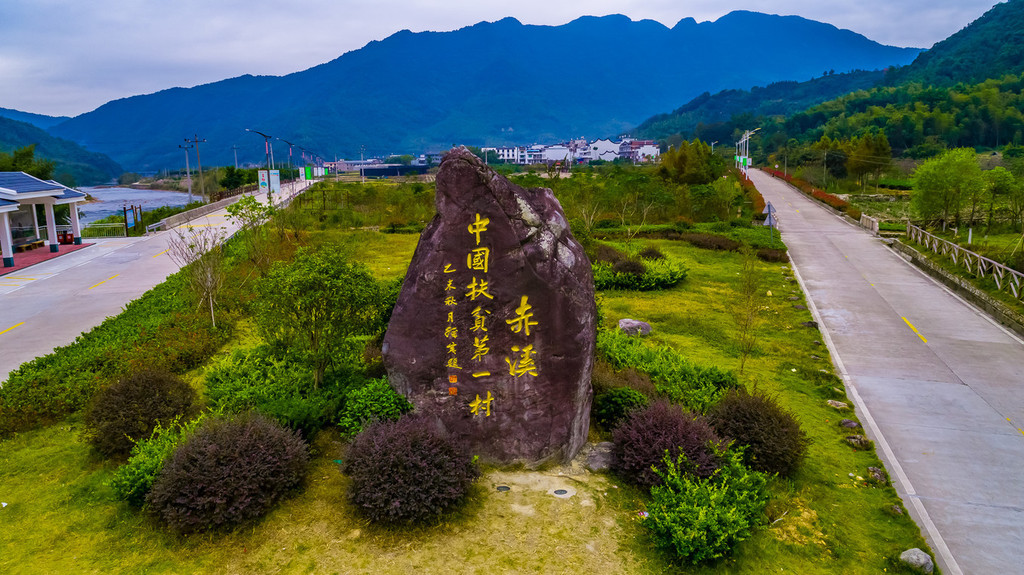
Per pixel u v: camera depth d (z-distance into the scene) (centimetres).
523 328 784
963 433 1004
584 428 851
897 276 2136
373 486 668
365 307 940
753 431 828
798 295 1847
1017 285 1714
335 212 3375
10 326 1468
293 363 996
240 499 658
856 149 5481
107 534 661
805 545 697
